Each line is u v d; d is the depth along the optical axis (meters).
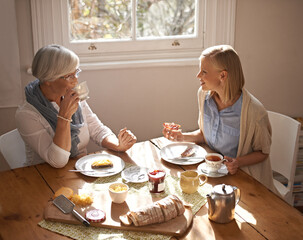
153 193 1.56
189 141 2.08
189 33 2.81
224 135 1.95
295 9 2.82
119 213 1.43
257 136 1.88
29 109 1.90
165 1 2.71
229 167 1.72
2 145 2.06
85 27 2.63
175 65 2.75
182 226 1.35
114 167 1.78
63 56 1.80
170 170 1.77
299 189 2.98
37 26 2.47
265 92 2.98
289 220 1.41
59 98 1.97
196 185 1.56
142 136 2.89
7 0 2.34
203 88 1.88
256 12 2.78
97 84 2.68
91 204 1.49
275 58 2.91
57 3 2.48
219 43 2.79
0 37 2.38
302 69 2.97
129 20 2.69
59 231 1.35
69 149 1.81
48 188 1.63
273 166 2.35
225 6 2.71
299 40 2.90
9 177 1.72
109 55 2.69
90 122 2.16
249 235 1.33
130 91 2.76
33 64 1.83
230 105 1.90
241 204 1.50
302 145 2.84
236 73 1.81
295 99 3.03
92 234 1.34
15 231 1.36
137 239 1.31
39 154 1.86
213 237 1.32
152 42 2.74
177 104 2.87
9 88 2.48
